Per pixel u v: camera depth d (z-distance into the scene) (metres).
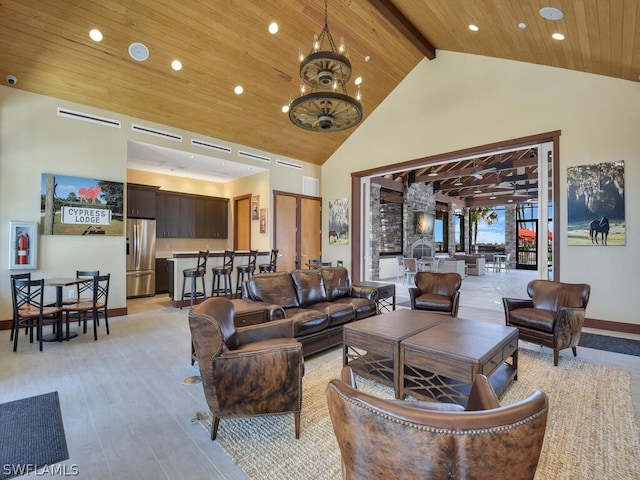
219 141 6.68
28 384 2.79
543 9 3.38
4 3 3.53
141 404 2.47
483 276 12.10
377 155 7.36
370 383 2.88
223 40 4.76
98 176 5.07
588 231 4.64
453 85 6.08
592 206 4.61
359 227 7.98
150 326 4.70
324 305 4.03
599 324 4.56
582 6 3.04
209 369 1.96
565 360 3.36
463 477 0.86
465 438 0.83
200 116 5.93
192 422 2.24
